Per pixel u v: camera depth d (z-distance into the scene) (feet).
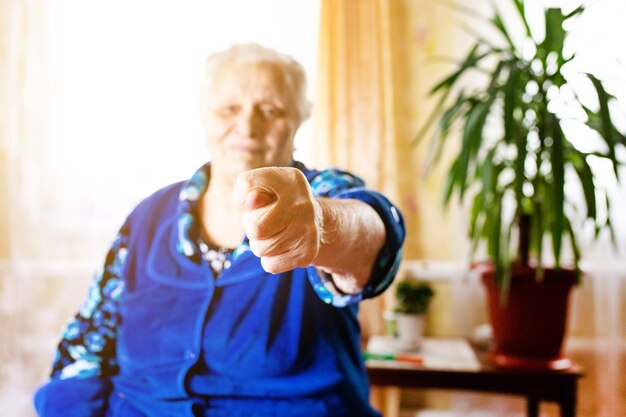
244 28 5.89
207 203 2.78
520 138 3.96
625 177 5.21
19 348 6.06
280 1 5.84
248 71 2.72
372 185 5.55
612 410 5.34
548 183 4.13
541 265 3.93
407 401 5.84
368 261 1.79
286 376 2.41
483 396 5.73
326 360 2.43
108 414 2.69
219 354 2.44
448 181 4.42
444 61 5.84
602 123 3.76
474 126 4.05
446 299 5.72
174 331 2.53
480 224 5.31
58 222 6.12
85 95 6.07
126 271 2.74
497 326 4.22
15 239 6.13
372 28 5.68
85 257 6.09
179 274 2.61
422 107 5.86
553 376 3.93
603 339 5.39
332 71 5.70
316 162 5.63
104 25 6.07
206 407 2.43
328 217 1.42
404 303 4.66
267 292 2.46
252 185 1.05
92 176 6.05
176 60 5.99
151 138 6.00
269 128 2.71
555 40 4.12
